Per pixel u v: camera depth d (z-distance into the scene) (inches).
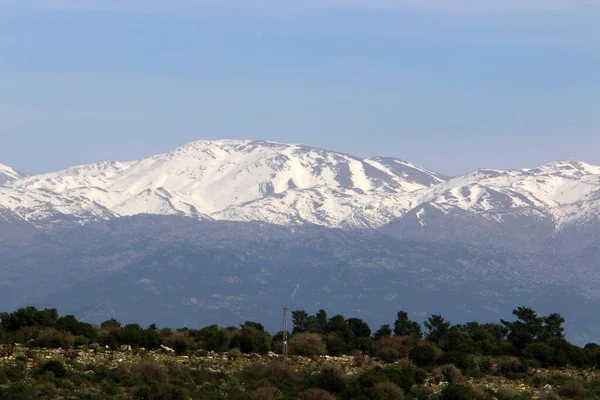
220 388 7190.0
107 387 6825.8
